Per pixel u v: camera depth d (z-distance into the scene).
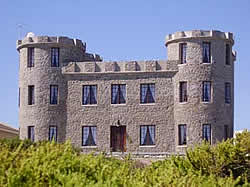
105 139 54.97
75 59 58.03
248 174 18.12
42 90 56.22
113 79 55.59
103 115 55.38
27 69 57.06
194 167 17.92
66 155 13.23
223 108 54.28
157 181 13.70
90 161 13.38
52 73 56.38
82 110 55.72
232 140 19.11
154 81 55.00
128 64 55.47
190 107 53.53
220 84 54.50
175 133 54.00
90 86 56.03
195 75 54.06
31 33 57.78
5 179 11.84
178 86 54.50
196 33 54.53
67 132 55.72
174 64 54.84
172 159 18.16
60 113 55.97
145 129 54.62
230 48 56.19
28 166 12.13
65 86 56.38
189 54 54.50
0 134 62.16
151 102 54.88
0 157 12.52
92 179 12.61
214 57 54.59
